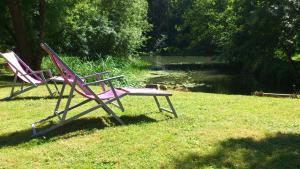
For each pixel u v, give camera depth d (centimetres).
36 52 1605
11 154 483
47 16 1695
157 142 511
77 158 462
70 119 575
